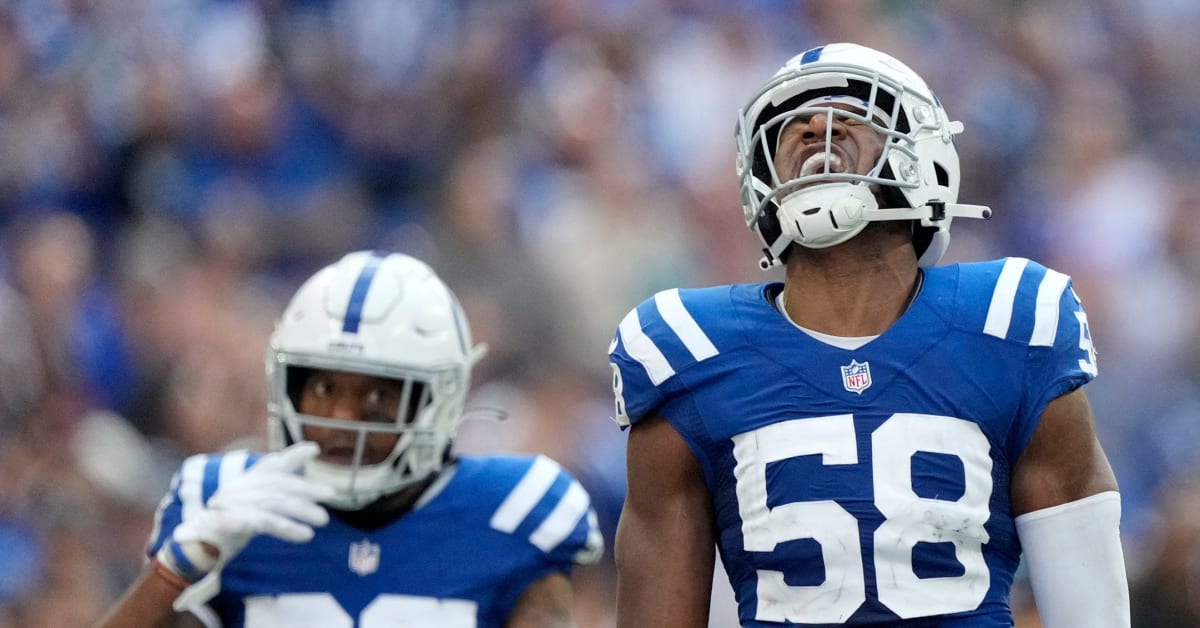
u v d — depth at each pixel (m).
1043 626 8.59
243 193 28.19
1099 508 8.50
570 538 10.80
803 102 8.95
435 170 29.30
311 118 29.64
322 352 10.53
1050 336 8.52
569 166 27.97
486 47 29.89
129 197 28.44
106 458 22.06
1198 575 16.41
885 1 32.66
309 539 10.34
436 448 10.70
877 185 8.70
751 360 8.62
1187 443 26.17
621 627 8.95
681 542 8.81
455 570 10.59
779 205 8.74
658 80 29.62
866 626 8.17
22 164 27.98
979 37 32.69
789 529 8.32
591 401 23.92
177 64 29.20
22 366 22.64
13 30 29.03
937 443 8.30
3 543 20.34
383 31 30.67
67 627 20.05
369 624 10.42
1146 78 33.88
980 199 30.42
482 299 24.58
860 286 8.70
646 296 26.34
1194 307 28.53
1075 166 30.56
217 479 10.91
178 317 24.48
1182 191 30.41
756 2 31.42
